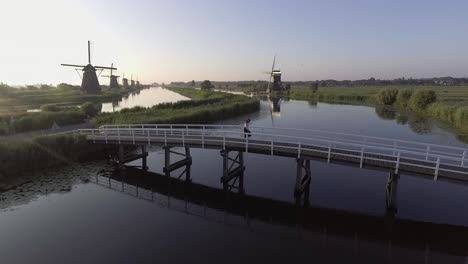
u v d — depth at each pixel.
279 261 8.91
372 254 9.33
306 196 13.76
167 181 16.14
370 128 31.91
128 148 22.23
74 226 10.87
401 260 9.02
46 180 15.67
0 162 15.52
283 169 17.72
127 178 16.47
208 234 10.52
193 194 14.38
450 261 8.95
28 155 16.81
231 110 41.38
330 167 17.78
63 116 29.27
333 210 12.45
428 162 11.48
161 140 16.92
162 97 84.50
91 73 70.94
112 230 10.65
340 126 33.22
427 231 10.66
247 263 8.80
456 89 89.88
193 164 19.08
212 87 120.25
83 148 19.45
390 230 10.75
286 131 30.92
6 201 12.95
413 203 12.80
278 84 101.56
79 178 16.19
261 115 43.28
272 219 11.77
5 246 9.58
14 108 39.78
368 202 13.05
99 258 8.97
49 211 12.10
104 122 28.09
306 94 81.69
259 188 14.91
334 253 9.41
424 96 44.44
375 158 12.27
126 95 91.12
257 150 14.43
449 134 28.41
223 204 13.25
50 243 9.76
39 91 74.00
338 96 72.38
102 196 13.80
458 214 11.77
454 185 14.71
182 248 9.55
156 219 11.62
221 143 15.33
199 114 34.16
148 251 9.35
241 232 10.72
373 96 66.50
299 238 10.34
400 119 38.66
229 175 15.94
